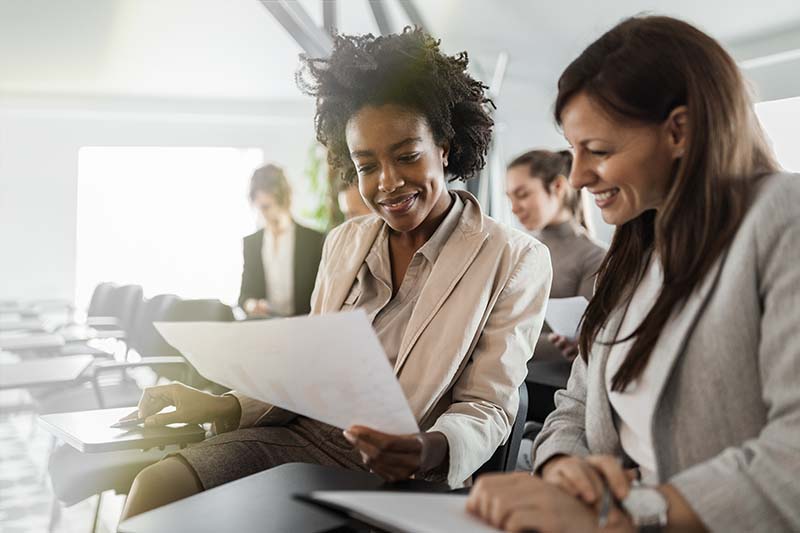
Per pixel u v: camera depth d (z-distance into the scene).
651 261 1.03
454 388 1.39
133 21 5.23
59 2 4.85
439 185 1.43
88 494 1.85
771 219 0.83
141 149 7.73
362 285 1.51
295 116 7.56
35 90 6.91
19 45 5.65
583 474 0.78
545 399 2.24
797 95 4.30
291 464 1.17
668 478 0.87
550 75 5.50
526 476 0.80
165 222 7.91
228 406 1.43
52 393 3.14
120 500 3.14
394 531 0.78
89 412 1.48
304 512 0.97
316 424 1.45
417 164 1.37
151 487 1.24
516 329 1.39
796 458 0.74
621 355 0.97
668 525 0.75
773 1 3.93
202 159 7.97
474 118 1.53
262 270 4.14
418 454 1.01
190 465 1.29
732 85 0.87
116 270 7.78
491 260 1.40
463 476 1.19
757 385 0.83
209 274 8.04
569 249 2.89
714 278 0.86
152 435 1.29
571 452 1.04
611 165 0.90
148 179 7.83
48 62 6.09
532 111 5.76
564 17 4.53
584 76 0.90
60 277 7.44
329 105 1.47
